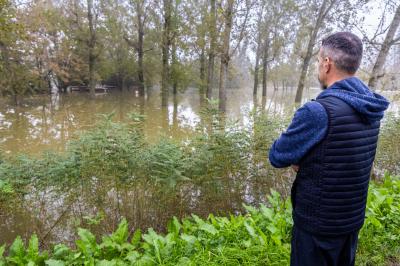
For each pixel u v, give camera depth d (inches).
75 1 978.1
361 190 65.8
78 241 117.0
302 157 63.8
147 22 1011.3
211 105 211.9
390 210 145.4
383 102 64.3
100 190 179.6
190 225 137.6
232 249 116.2
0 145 379.6
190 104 921.5
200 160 176.2
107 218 178.5
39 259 116.0
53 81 1176.2
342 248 69.0
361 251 123.2
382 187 179.3
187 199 190.4
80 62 1127.6
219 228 131.8
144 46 1101.7
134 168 171.5
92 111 733.3
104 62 1223.5
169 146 175.6
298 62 1456.7
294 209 70.2
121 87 1378.0
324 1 645.9
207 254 115.1
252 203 200.5
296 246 69.7
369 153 65.4
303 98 1226.6
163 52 807.7
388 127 268.1
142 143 184.4
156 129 461.4
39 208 186.9
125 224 132.6
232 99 1131.9
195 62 1064.8
